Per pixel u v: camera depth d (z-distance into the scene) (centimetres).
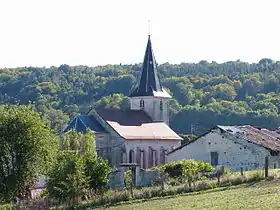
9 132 4366
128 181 4244
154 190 3838
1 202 4331
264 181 3847
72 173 3816
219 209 2878
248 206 2873
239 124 12225
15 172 4353
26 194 4466
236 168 5869
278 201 2941
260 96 14900
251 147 5788
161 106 8794
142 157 7956
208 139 6088
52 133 4762
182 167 4512
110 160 7738
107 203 3734
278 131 6838
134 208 3350
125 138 7694
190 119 12825
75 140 5925
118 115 8169
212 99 14212
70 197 3797
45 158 4412
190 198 3512
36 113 4512
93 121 7938
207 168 4628
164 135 8319
